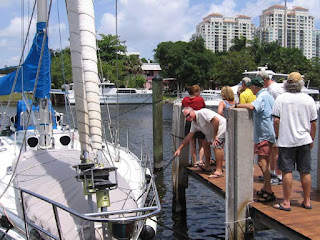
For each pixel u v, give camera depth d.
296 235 3.38
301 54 59.25
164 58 55.91
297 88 3.73
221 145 5.20
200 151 5.97
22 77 6.16
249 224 4.12
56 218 3.21
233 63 50.38
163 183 9.05
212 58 53.94
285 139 3.76
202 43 54.16
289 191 3.88
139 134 16.95
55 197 3.72
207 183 5.20
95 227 3.43
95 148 3.37
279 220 3.64
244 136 4.07
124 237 3.19
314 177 9.30
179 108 6.36
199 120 5.20
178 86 55.56
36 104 6.48
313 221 3.61
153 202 4.41
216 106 24.61
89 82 3.24
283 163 3.83
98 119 3.35
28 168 4.57
